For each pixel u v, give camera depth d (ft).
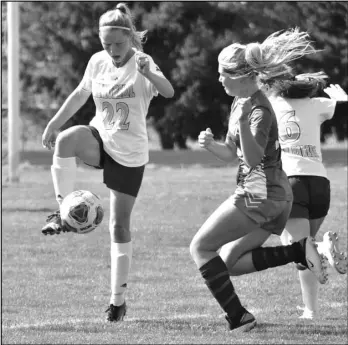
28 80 541.34
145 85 87.92
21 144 561.43
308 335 79.77
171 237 174.81
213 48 497.46
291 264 139.44
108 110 88.89
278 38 77.05
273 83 81.66
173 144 537.24
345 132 543.80
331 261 80.38
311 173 90.94
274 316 94.99
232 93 77.71
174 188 286.87
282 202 76.89
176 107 514.27
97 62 90.02
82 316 96.99
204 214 214.69
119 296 90.89
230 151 78.79
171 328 84.43
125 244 91.04
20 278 129.39
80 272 135.44
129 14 86.99
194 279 128.06
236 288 118.83
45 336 81.05
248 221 76.59
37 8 526.57
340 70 511.81
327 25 507.30
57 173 87.92
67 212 83.30
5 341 79.00
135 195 90.43
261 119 75.20
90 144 88.58
